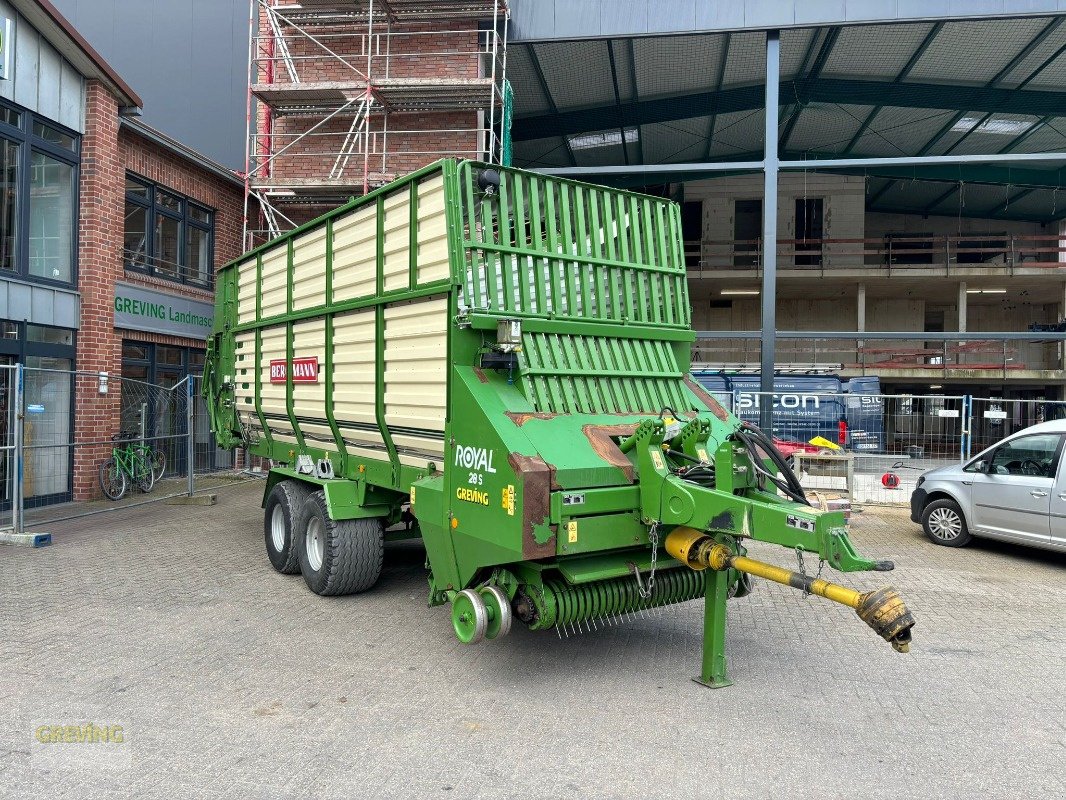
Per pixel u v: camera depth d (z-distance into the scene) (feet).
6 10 33.04
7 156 33.58
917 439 42.93
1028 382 79.05
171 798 11.19
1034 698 15.53
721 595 15.83
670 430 16.30
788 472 15.40
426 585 23.39
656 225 19.47
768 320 44.09
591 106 57.77
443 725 13.78
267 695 14.98
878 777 12.19
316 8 45.14
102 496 37.93
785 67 51.55
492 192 16.24
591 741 13.24
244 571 24.75
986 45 48.44
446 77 45.19
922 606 22.44
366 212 19.42
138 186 41.96
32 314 34.45
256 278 26.53
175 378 45.19
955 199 85.56
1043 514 27.43
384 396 18.63
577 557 15.20
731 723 14.07
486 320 15.70
